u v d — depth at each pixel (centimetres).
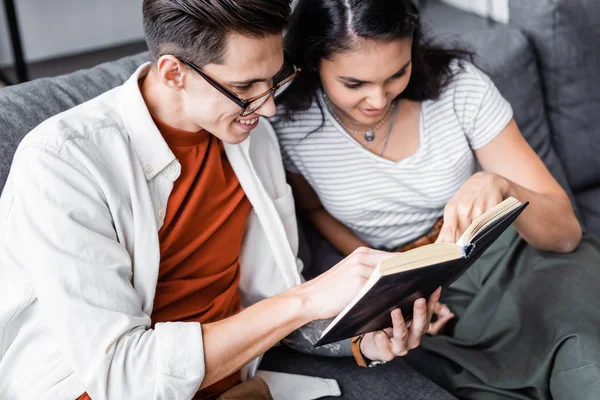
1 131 126
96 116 117
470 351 143
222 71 111
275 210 139
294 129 154
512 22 206
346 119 152
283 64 123
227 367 113
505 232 157
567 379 128
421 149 152
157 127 121
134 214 116
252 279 144
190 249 127
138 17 399
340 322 103
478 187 133
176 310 127
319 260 166
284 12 110
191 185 127
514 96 191
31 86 136
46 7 368
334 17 130
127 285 111
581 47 195
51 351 113
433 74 150
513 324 139
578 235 149
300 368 143
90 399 112
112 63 151
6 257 113
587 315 132
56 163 109
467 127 154
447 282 116
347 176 155
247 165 136
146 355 108
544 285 141
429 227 163
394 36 128
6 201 113
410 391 136
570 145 206
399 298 106
